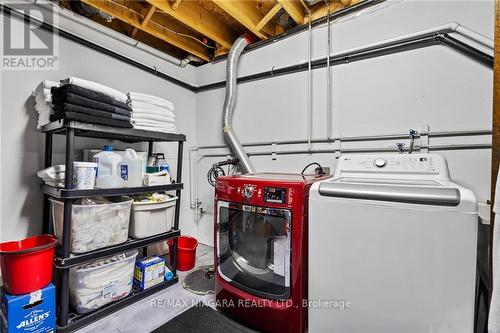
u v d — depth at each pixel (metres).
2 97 1.72
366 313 1.18
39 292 1.37
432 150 1.72
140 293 1.83
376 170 1.52
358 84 2.00
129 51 2.46
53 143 1.93
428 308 1.05
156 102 2.00
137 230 1.81
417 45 1.76
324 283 1.28
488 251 1.08
